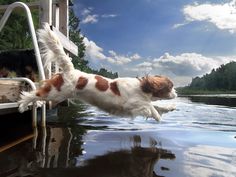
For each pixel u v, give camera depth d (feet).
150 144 2.98
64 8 6.45
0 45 12.98
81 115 5.00
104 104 3.32
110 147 2.83
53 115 4.86
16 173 2.11
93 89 3.29
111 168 2.24
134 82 3.34
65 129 3.71
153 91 3.34
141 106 3.29
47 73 4.09
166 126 4.01
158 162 2.40
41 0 4.95
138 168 2.25
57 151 2.68
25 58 4.65
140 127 3.90
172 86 3.44
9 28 12.99
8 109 3.33
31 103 3.43
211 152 2.72
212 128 3.92
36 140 3.10
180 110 6.10
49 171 2.15
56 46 3.34
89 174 2.11
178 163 2.39
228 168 2.28
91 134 3.43
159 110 3.59
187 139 3.23
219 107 6.89
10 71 4.66
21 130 3.60
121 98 3.29
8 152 2.63
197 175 2.12
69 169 2.20
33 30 3.92
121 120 4.47
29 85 3.55
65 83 3.27
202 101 9.13
